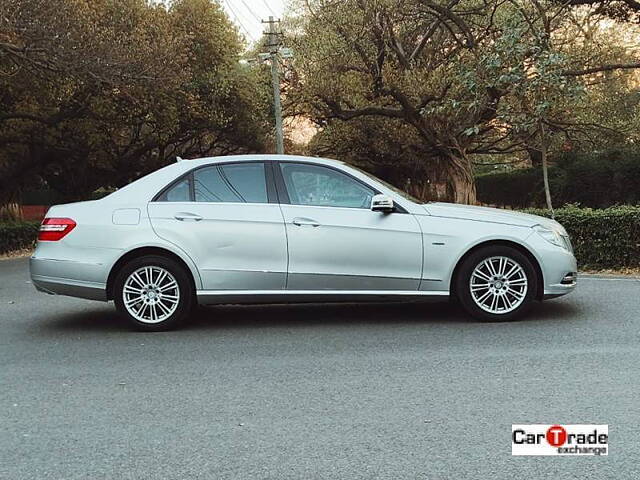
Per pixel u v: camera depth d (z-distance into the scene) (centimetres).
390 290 674
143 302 683
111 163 3234
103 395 483
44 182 4053
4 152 2731
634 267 1027
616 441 378
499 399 449
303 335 653
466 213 684
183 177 695
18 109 2425
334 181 689
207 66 2995
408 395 462
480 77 1389
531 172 3050
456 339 616
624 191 2406
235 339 645
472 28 2106
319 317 736
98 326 722
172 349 612
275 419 424
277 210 677
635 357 541
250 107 3291
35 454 381
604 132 2397
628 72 2588
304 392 476
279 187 687
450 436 389
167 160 3531
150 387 499
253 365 550
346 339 630
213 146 3597
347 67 2142
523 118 1230
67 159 3006
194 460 367
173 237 673
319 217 671
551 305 762
